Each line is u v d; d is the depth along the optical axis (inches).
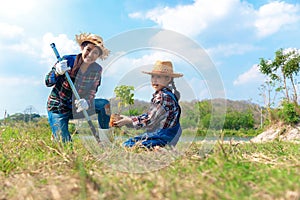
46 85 210.7
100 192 89.5
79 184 96.5
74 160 133.3
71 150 167.0
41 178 116.5
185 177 106.6
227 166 117.5
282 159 146.0
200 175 104.4
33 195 94.3
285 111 517.0
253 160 146.5
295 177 101.2
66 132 210.1
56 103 211.6
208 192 86.7
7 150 176.7
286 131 498.0
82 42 195.2
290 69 682.8
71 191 93.4
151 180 99.0
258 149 184.7
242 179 102.7
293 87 666.8
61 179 106.3
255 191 91.7
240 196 86.6
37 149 181.3
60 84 210.2
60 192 93.6
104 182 96.0
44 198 92.1
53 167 132.0
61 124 211.0
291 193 84.6
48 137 225.9
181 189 88.4
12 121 310.5
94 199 85.7
